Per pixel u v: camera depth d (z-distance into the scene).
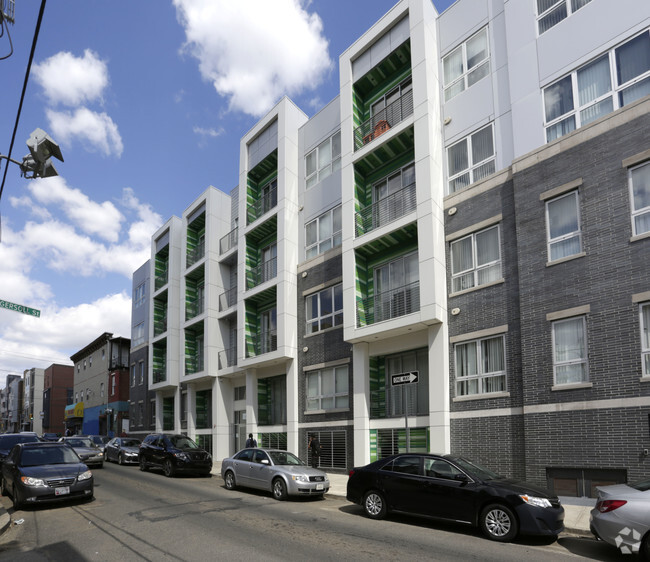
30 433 20.05
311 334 20.44
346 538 8.66
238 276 24.62
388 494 10.26
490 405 13.84
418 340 16.31
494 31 15.74
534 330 12.99
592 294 12.03
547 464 12.17
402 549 7.94
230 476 15.06
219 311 28.22
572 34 13.63
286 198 22.05
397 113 18.52
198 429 29.33
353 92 19.39
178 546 8.12
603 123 12.40
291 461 14.18
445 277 15.60
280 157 22.73
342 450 18.33
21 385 84.94
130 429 38.22
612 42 12.77
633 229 11.58
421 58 16.70
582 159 12.68
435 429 14.73
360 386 17.56
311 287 20.84
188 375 29.25
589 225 12.32
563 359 12.40
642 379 10.95
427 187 15.76
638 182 11.69
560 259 12.70
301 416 20.33
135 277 40.94
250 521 10.09
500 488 8.82
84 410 50.12
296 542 8.35
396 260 17.83
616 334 11.50
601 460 11.30
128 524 9.88
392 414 17.44
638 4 12.43
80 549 8.09
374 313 18.00
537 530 8.27
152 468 21.92
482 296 14.58
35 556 7.77
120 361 44.84
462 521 9.12
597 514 7.68
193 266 30.42
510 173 14.48
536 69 14.30
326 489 13.23
